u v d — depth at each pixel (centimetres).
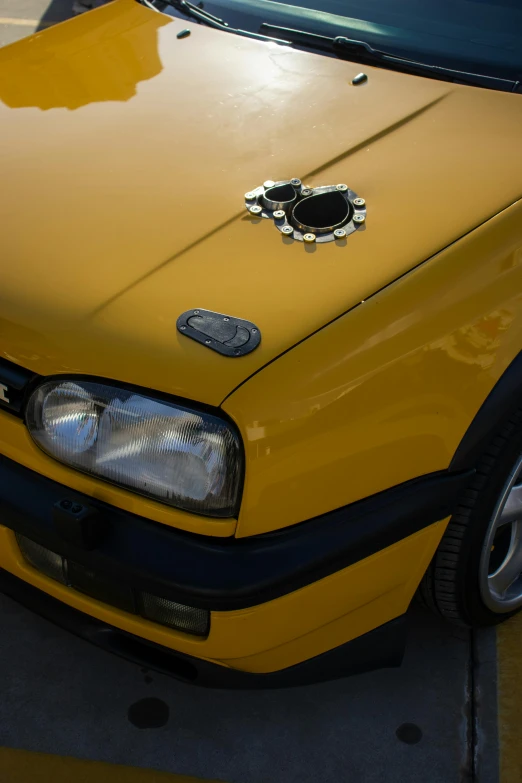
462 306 272
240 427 250
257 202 283
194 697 305
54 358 259
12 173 292
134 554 258
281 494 256
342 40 342
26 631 316
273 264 269
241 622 260
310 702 305
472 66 336
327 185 289
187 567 256
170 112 312
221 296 262
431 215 281
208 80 325
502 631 321
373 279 267
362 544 265
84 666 310
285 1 357
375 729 300
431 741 298
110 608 273
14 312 264
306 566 260
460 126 309
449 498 275
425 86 324
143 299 262
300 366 255
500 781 291
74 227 277
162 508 258
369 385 260
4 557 281
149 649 280
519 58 337
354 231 277
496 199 286
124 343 257
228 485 254
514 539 313
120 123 308
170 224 277
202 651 268
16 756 291
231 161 295
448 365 269
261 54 337
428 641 319
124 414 256
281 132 305
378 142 302
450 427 270
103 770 290
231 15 357
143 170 292
